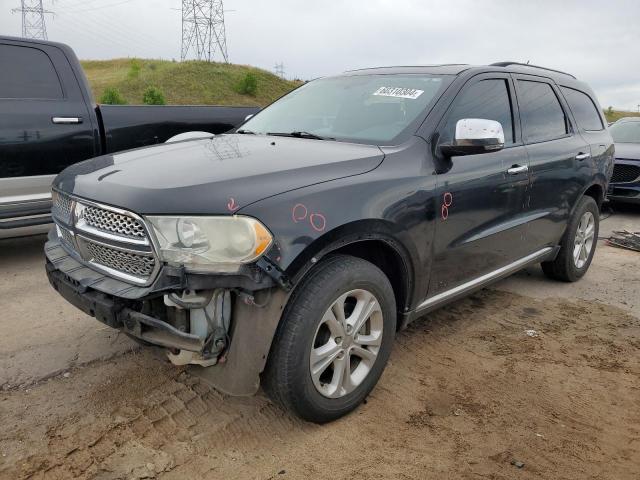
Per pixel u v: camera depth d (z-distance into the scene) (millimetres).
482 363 3488
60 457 2432
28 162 5047
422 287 3152
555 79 4809
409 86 3604
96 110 5473
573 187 4672
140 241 2346
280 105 4211
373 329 2861
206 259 2242
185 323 2389
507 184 3691
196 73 46000
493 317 4277
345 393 2750
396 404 2965
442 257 3227
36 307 4082
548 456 2594
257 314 2342
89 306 2520
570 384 3279
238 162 2682
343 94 3848
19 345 3463
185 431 2652
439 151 3176
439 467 2479
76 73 5406
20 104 4977
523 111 4129
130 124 5711
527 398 3098
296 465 2447
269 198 2352
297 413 2596
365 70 4176
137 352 3408
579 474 2479
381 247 2912
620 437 2771
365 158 2867
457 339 3830
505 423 2846
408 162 2994
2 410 2758
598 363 3568
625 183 8820
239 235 2246
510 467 2504
